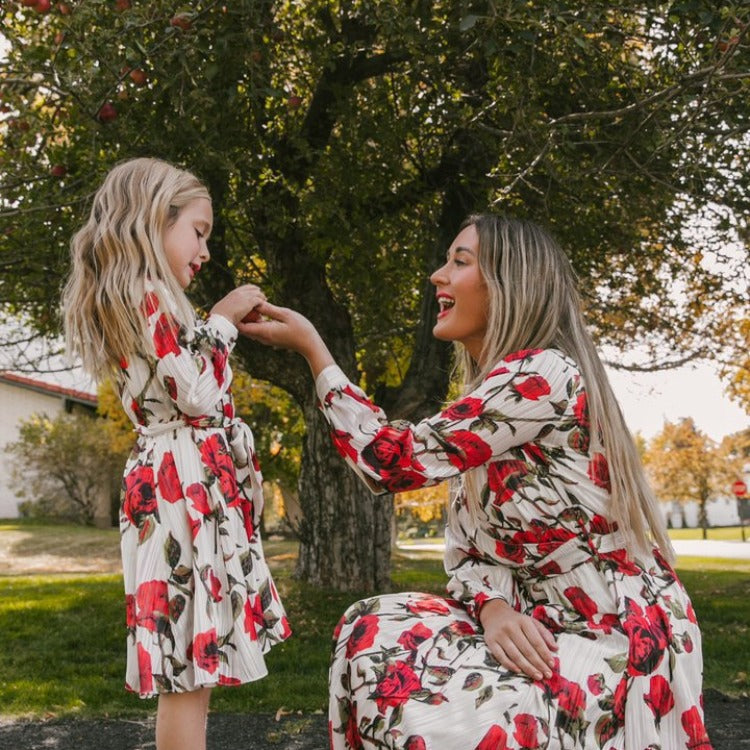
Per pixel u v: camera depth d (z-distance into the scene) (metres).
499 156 6.72
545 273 2.14
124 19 4.76
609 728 1.81
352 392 2.15
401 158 8.05
